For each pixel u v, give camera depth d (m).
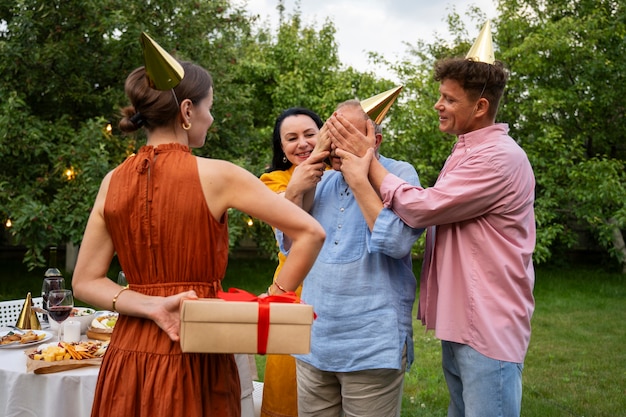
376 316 1.98
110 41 7.55
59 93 7.48
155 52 1.38
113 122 7.72
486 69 1.97
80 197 6.89
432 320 2.08
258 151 9.02
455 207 1.88
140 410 1.40
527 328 1.97
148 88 1.47
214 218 1.43
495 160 1.90
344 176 1.99
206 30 8.20
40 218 6.53
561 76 9.74
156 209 1.41
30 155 7.06
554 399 4.21
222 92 8.16
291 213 1.44
